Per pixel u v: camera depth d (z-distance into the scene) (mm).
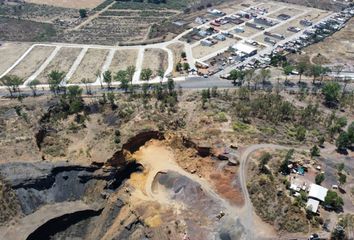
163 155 153250
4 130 166250
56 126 177750
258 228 123250
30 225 128375
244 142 153625
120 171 146625
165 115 177250
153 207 132625
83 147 160875
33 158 148250
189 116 177125
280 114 183000
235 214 127625
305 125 178875
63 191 140000
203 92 199500
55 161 147000
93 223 135625
